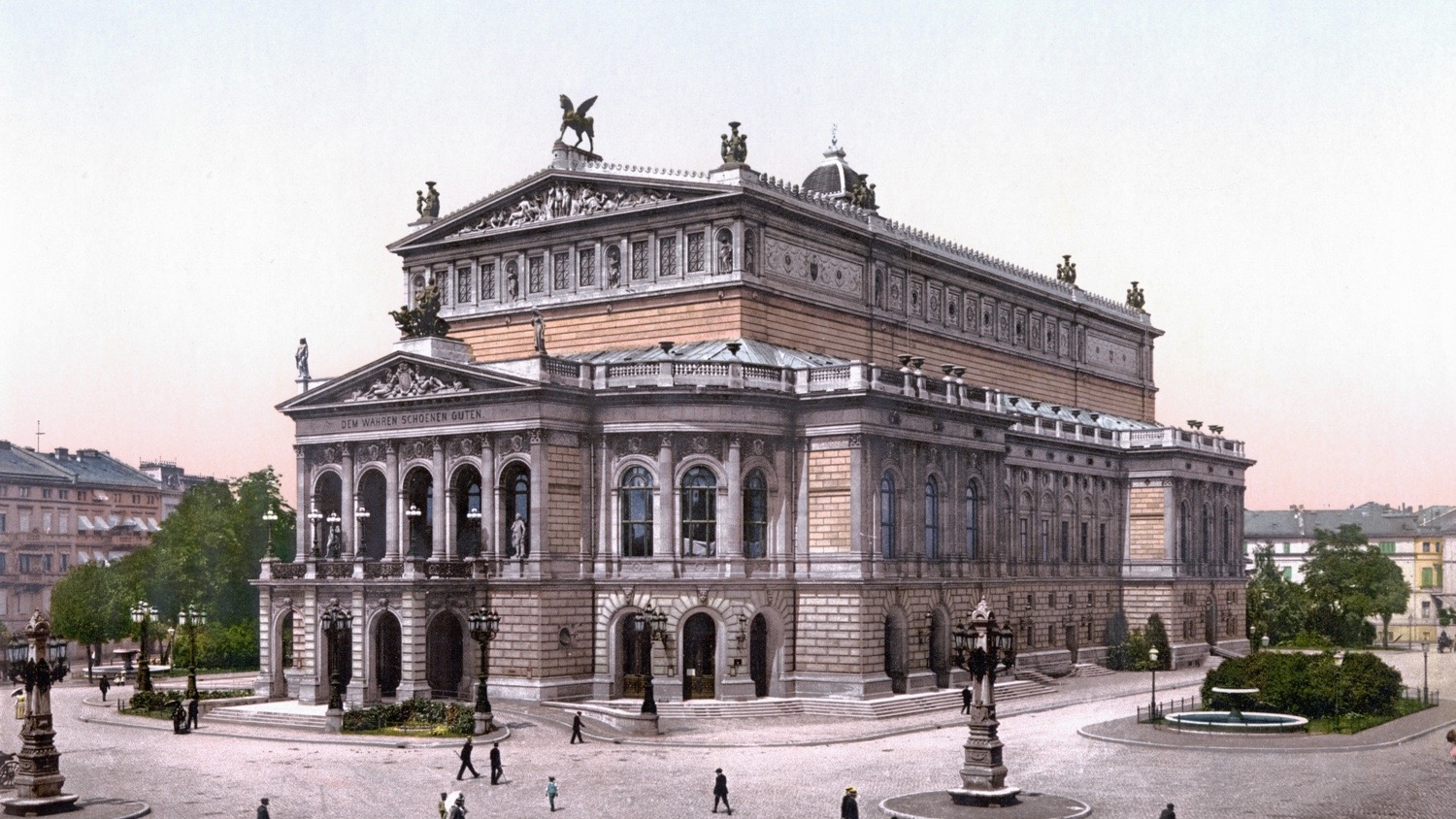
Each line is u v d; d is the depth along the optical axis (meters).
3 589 179.00
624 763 79.12
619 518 103.38
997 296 145.88
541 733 88.75
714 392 101.25
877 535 103.50
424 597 98.81
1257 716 94.62
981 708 66.62
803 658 103.19
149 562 152.12
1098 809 65.88
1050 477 139.38
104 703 111.56
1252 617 170.88
